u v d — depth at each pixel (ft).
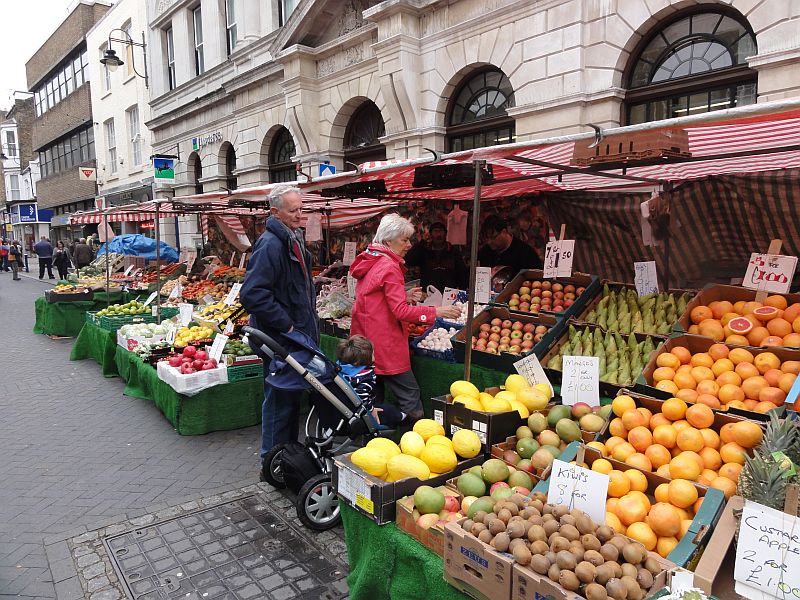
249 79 42.68
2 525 11.91
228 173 50.70
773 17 16.78
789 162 13.73
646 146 8.87
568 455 7.75
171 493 13.29
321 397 11.35
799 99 6.11
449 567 6.41
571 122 22.31
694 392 9.25
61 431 17.65
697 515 6.28
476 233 11.03
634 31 20.43
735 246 16.47
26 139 155.84
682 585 5.23
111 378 24.23
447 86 27.78
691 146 11.18
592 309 13.99
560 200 20.10
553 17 22.45
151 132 64.75
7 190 171.83
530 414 9.76
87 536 11.36
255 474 14.28
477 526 6.27
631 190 18.47
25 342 33.14
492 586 5.86
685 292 13.07
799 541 5.05
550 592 5.27
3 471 14.70
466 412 9.37
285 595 9.43
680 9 19.53
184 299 30.91
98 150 83.10
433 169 14.01
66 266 71.00
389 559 7.58
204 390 16.98
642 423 8.25
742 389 9.00
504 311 14.98
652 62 20.84
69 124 95.14
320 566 10.27
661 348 10.69
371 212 28.30
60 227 110.83
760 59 17.13
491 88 26.73
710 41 19.24
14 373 25.27
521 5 23.53
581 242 20.03
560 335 13.24
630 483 7.16
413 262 25.27
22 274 96.99
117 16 70.44
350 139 36.70
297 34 35.86
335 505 11.71
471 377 13.73
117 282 37.14
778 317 10.35
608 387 10.69
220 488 13.51
